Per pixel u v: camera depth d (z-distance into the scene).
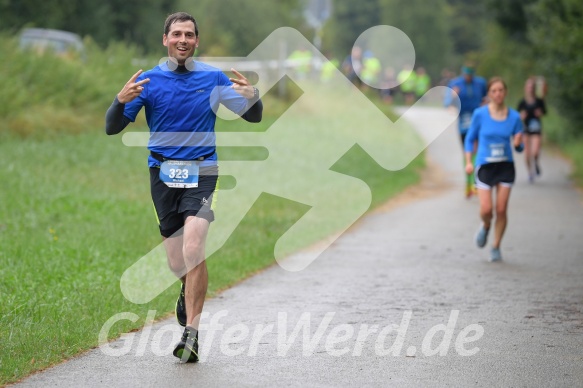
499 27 106.75
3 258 26.36
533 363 17.30
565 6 68.50
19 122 52.38
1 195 36.41
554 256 30.44
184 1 119.44
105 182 43.09
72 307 21.41
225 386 15.68
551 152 74.88
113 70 68.25
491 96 30.05
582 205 44.25
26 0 92.06
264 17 129.88
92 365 17.03
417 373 16.56
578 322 20.81
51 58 61.38
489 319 21.05
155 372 16.55
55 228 31.89
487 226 30.03
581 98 70.12
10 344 17.95
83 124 58.06
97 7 101.75
